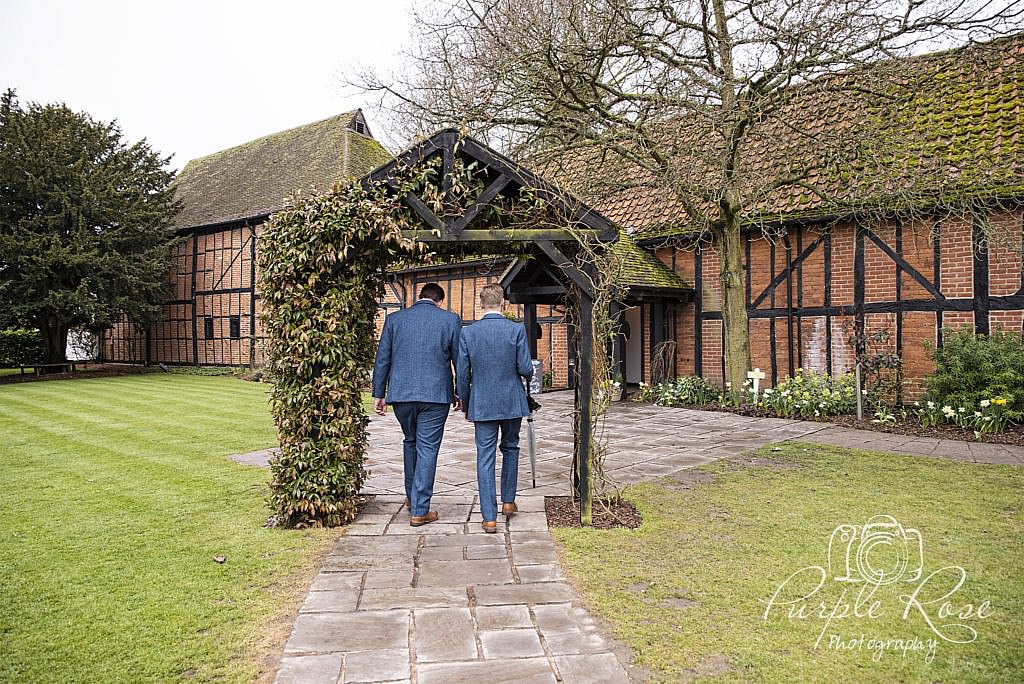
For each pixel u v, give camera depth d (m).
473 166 4.85
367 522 4.87
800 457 7.16
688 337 13.01
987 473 6.27
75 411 11.52
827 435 8.59
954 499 5.37
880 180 9.82
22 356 21.42
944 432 8.55
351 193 4.79
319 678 2.70
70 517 4.98
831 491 5.68
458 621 3.23
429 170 4.84
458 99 9.52
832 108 11.88
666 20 8.78
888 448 7.63
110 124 22.56
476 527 4.74
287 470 4.75
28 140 19.36
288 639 3.05
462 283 16.66
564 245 5.13
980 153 9.52
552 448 7.91
